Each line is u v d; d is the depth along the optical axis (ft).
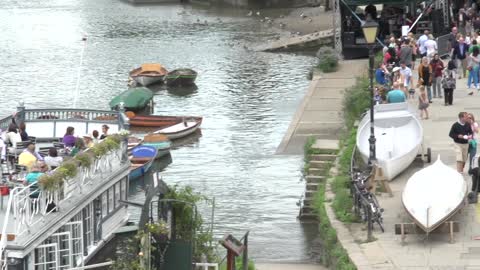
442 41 237.66
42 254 124.77
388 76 200.54
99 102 270.46
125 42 376.48
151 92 264.72
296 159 205.77
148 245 115.55
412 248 126.21
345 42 291.38
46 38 392.27
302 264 143.13
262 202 176.24
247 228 161.48
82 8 497.46
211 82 296.51
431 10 276.41
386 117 162.30
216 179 193.57
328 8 435.94
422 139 157.99
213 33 396.16
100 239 147.23
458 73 217.15
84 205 138.10
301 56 337.72
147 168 197.57
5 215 121.80
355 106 199.52
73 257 134.92
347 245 130.21
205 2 506.48
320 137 216.74
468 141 145.69
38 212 126.41
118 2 524.11
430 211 127.75
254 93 277.03
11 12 485.56
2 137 159.53
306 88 279.28
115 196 154.51
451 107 189.57
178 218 119.44
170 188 123.75
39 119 182.29
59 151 156.46
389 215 137.39
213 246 131.23
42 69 320.29
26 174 135.95
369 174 143.84
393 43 223.10
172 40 379.76
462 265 119.85
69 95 279.28
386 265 121.39
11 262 117.50
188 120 238.48
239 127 237.04
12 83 296.71
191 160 209.46
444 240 127.65
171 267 116.57
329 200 152.05
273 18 431.84
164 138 216.33
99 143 149.59
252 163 204.64
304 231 159.33
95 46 367.86
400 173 152.66
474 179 138.51
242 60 331.98
